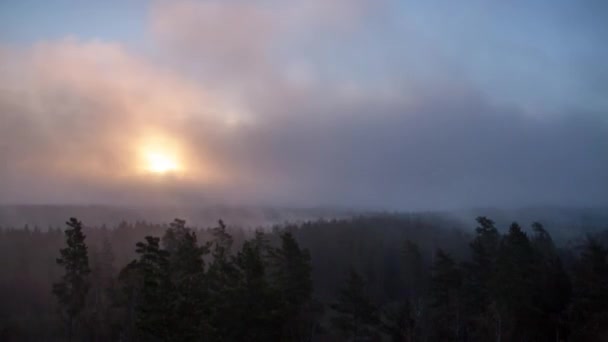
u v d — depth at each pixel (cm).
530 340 4944
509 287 4603
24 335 5831
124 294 4159
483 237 5819
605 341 4181
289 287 4275
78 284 4441
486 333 4816
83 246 4434
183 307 3016
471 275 5253
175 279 3438
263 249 5156
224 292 3466
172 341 2947
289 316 4025
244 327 3441
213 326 3256
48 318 6322
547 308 5009
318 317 5181
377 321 4819
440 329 5281
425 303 6012
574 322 4769
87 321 5200
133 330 3966
